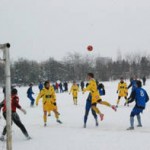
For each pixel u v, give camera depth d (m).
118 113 16.14
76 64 103.38
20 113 18.45
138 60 111.56
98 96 12.26
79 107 20.91
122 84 20.19
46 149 8.71
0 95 41.62
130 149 8.20
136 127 11.70
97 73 98.75
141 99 11.17
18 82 97.62
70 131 11.34
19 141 9.97
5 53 6.78
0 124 13.84
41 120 14.88
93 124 12.94
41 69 101.94
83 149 8.46
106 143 9.01
